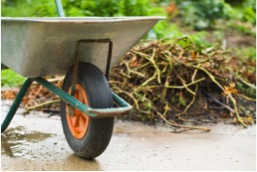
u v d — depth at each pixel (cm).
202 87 482
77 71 338
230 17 863
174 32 634
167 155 360
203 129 422
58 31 314
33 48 326
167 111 459
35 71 352
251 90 502
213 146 382
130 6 647
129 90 461
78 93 343
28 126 425
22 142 383
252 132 421
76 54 330
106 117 322
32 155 355
